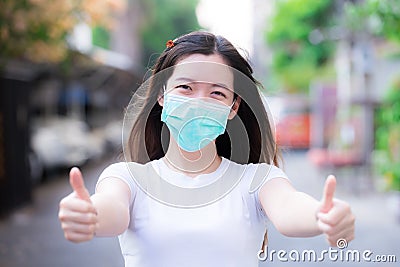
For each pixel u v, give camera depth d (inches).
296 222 76.7
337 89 757.3
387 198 504.1
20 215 458.3
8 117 468.4
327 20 1114.7
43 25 469.1
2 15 441.1
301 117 1191.6
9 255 329.7
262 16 1590.8
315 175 700.0
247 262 85.4
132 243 86.3
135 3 1800.0
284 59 1294.3
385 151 526.9
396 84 457.7
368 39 644.7
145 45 1877.5
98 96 1083.3
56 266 302.7
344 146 663.8
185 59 89.6
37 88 692.7
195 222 84.4
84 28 612.7
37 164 636.7
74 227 66.7
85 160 794.8
